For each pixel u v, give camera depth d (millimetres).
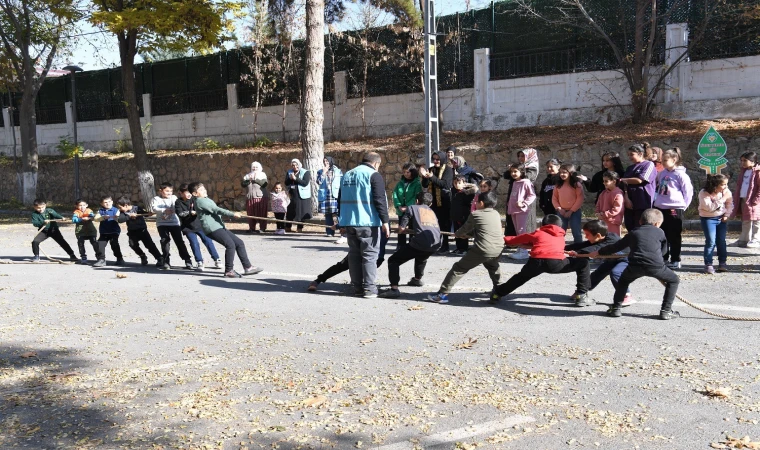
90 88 28547
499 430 4477
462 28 19797
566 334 6625
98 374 6020
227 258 10531
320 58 17766
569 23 17297
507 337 6609
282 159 21000
